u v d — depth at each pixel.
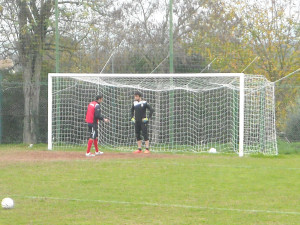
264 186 15.85
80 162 21.56
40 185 15.98
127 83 30.16
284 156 24.55
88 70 31.22
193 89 28.55
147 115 29.97
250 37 32.25
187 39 30.48
